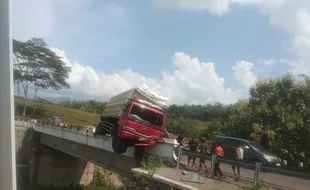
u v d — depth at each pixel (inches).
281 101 1180.5
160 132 701.3
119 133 686.5
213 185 478.6
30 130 1958.7
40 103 3553.2
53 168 1839.3
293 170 417.4
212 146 717.9
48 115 3068.4
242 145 682.2
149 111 699.4
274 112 1164.5
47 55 2997.0
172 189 486.0
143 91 739.4
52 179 1822.1
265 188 452.1
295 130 1110.4
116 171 889.5
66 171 1851.6
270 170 442.0
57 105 3941.9
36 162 1820.9
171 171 578.6
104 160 983.6
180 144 699.4
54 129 1556.3
